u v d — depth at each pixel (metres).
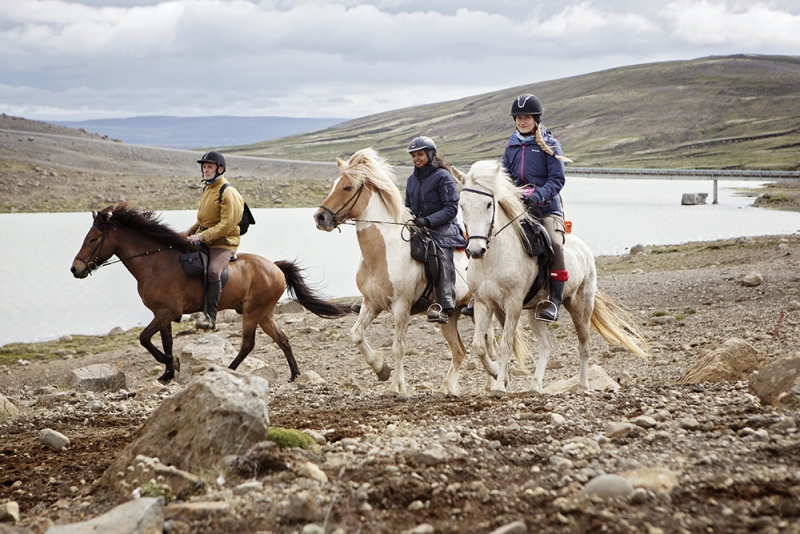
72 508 4.21
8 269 28.48
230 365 10.91
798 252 20.47
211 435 4.44
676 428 5.13
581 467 4.32
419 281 8.18
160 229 9.96
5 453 5.86
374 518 3.62
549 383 9.95
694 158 152.38
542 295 7.98
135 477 4.24
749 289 14.90
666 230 38.75
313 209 64.19
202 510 3.66
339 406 7.46
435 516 3.63
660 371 9.65
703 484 3.72
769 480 3.73
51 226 45.94
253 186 75.00
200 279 10.13
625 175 88.12
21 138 96.88
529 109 7.93
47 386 12.08
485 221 7.15
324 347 14.80
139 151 101.06
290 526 3.54
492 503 3.74
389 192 8.00
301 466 4.28
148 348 10.09
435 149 8.38
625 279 18.72
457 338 8.79
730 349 7.78
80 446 6.06
